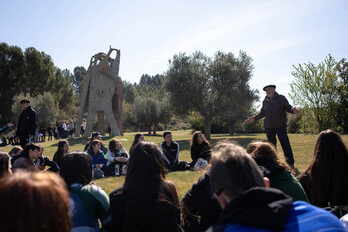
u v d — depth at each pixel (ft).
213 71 78.38
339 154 8.91
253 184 5.02
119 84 89.40
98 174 24.97
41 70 164.66
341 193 8.69
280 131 22.65
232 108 79.10
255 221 4.11
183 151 43.11
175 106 81.30
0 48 155.22
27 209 3.36
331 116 67.92
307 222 4.17
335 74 67.67
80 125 90.58
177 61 80.74
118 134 87.56
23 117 26.84
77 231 7.97
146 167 8.51
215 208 8.96
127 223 8.02
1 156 10.94
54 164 23.31
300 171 21.34
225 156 5.27
